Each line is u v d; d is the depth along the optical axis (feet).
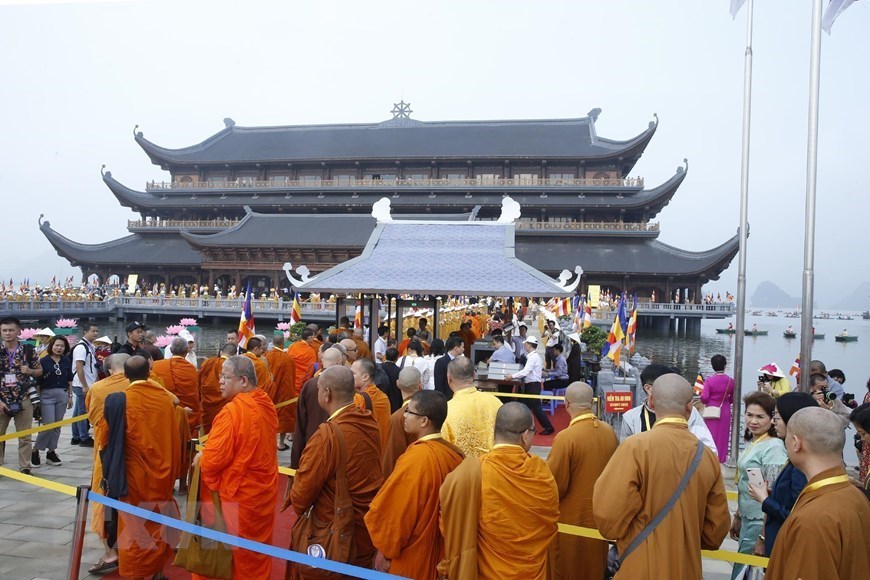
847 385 153.28
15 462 43.78
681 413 17.67
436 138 325.21
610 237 281.13
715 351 232.32
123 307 255.91
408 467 18.38
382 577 17.75
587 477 21.84
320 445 20.36
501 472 17.22
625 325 71.20
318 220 288.51
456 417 24.45
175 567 25.38
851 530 14.46
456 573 16.90
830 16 40.42
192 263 289.33
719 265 257.75
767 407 23.06
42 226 298.97
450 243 63.82
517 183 292.20
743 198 50.06
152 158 328.08
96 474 28.14
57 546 28.14
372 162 308.60
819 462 15.42
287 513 31.89
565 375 64.95
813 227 35.63
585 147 301.22
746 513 23.02
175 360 36.86
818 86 35.78
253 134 355.15
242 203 307.17
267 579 23.57
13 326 39.09
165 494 25.52
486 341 79.36
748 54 51.57
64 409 43.73
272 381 43.32
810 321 35.60
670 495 16.55
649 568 16.19
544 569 17.62
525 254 274.57
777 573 15.34
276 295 262.67
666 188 272.92
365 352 50.52
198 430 37.55
